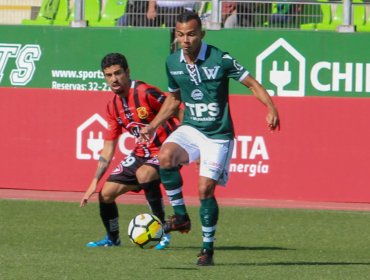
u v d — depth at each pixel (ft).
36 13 188.85
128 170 108.17
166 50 166.09
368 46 161.17
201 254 92.17
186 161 92.79
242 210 148.46
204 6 172.76
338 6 172.35
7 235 118.62
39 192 165.68
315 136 159.02
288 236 123.34
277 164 159.84
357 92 161.89
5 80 170.09
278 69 162.81
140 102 107.34
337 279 85.56
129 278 83.51
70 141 166.61
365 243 118.21
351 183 158.10
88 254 101.14
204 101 90.94
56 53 168.25
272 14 168.45
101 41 167.22
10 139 168.66
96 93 165.99
